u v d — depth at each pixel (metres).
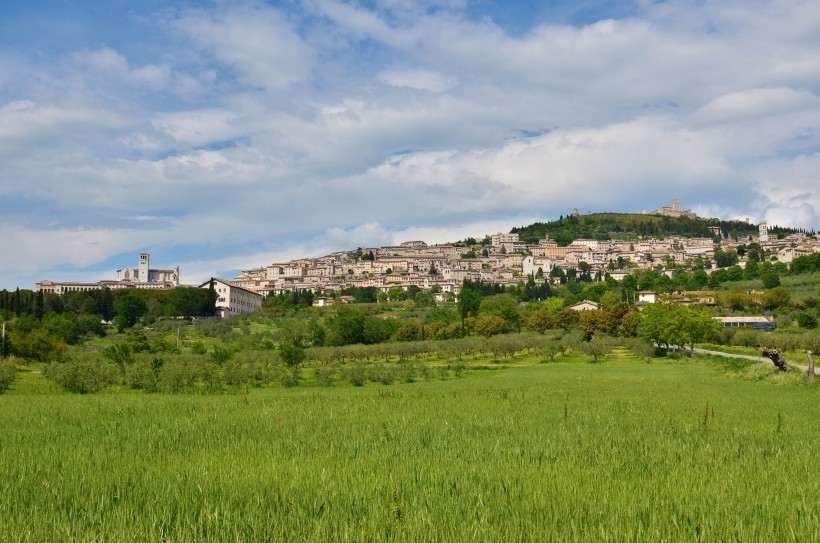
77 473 12.68
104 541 8.47
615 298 199.75
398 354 98.56
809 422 21.84
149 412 25.52
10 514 9.68
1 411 26.05
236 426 20.31
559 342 103.69
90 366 51.97
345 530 8.63
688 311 103.62
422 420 21.81
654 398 33.00
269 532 8.69
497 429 19.45
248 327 156.25
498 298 172.25
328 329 128.38
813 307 175.38
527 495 10.71
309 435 18.17
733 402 30.52
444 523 9.08
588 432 18.56
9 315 120.69
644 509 9.78
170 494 10.81
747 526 9.03
